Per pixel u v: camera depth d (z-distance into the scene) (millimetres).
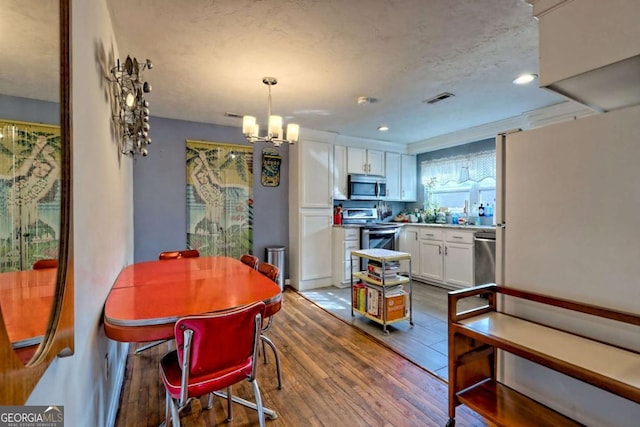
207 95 3043
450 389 1605
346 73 2570
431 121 3998
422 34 2008
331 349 2545
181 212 3881
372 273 3041
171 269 2340
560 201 1501
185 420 1713
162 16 1786
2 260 565
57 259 778
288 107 3422
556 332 1448
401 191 5430
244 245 4301
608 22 1275
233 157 4211
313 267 4457
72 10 957
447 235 4301
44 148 736
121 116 2014
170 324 1323
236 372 1404
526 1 1502
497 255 1786
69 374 931
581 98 1658
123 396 1933
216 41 2066
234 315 1275
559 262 1508
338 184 4781
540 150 1578
